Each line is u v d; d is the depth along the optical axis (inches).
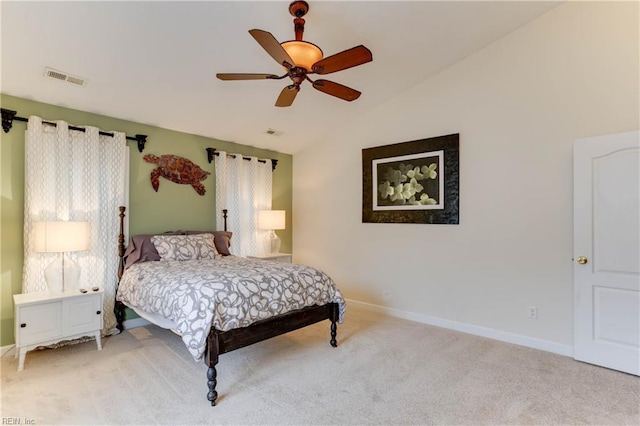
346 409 85.1
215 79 130.3
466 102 144.1
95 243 135.3
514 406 86.7
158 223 158.4
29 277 119.4
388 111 169.9
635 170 104.9
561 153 121.5
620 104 110.3
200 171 174.7
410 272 161.9
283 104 113.6
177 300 96.7
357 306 183.5
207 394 90.0
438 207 151.6
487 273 138.5
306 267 125.9
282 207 215.6
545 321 124.6
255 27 106.2
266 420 80.5
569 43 119.7
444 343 130.3
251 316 98.3
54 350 121.0
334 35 116.6
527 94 128.8
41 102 126.6
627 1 109.5
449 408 85.7
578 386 97.1
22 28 94.0
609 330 109.0
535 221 127.0
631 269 105.3
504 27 127.9
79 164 131.7
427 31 122.3
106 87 125.1
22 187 121.4
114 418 80.7
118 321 140.1
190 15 98.0
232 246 185.6
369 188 177.2
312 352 120.9
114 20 95.7
